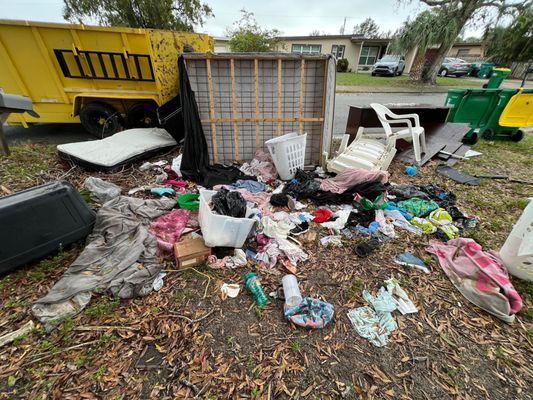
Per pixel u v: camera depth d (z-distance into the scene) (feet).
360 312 6.23
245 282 6.81
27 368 4.83
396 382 4.93
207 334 5.60
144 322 5.76
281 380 4.88
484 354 5.43
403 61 61.72
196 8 39.83
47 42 13.78
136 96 15.51
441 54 46.55
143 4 34.53
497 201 11.22
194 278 6.96
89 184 10.12
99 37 13.78
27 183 10.88
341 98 34.68
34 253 6.82
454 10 43.98
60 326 5.54
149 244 7.54
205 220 7.33
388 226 9.25
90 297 6.07
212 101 12.87
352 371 5.07
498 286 6.49
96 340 5.34
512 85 48.78
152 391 4.61
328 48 72.64
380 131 17.07
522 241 6.49
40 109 15.81
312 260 7.82
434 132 17.62
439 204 10.62
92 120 16.35
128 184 11.66
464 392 4.80
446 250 8.05
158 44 14.17
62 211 7.19
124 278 6.35
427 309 6.38
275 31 43.01
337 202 10.73
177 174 12.51
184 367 4.99
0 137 12.35
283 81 12.91
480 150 17.47
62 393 4.51
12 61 14.05
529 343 5.65
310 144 14.17
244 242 8.25
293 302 6.20
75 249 7.55
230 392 4.66
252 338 5.57
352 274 7.38
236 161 14.37
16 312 5.78
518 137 19.02
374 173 11.19
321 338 5.64
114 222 7.85
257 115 13.32
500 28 51.67
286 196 10.78
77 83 15.14
